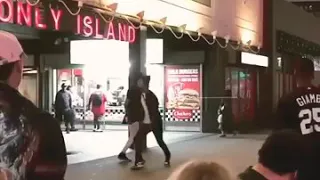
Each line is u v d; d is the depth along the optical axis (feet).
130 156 40.04
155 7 47.73
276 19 82.38
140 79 35.29
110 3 41.09
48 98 64.90
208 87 62.80
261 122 76.38
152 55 54.60
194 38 60.29
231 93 66.49
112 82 67.41
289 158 8.07
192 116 63.26
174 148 45.62
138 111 34.81
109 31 40.96
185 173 5.53
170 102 64.08
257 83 77.41
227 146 47.32
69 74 66.80
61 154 7.53
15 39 7.95
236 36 68.59
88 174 31.81
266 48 80.12
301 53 100.53
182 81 63.72
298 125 13.21
